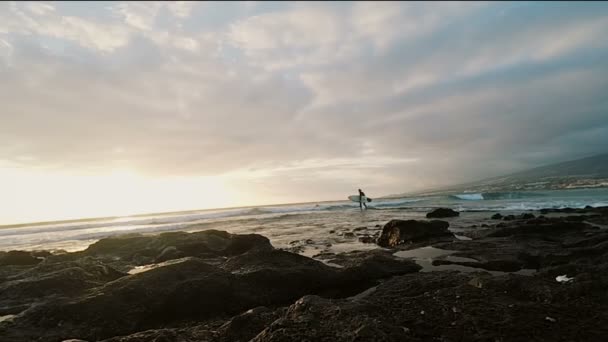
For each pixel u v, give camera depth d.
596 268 8.11
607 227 16.22
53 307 7.00
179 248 15.76
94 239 28.50
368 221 30.66
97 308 7.15
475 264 11.02
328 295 8.90
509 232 16.12
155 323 7.28
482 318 5.47
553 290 6.36
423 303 6.39
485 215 28.58
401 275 10.12
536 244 13.30
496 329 5.09
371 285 9.50
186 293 7.91
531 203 36.16
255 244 15.33
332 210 56.59
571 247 12.23
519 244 13.42
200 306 7.81
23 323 6.66
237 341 5.38
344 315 5.47
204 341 5.41
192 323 7.35
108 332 6.72
